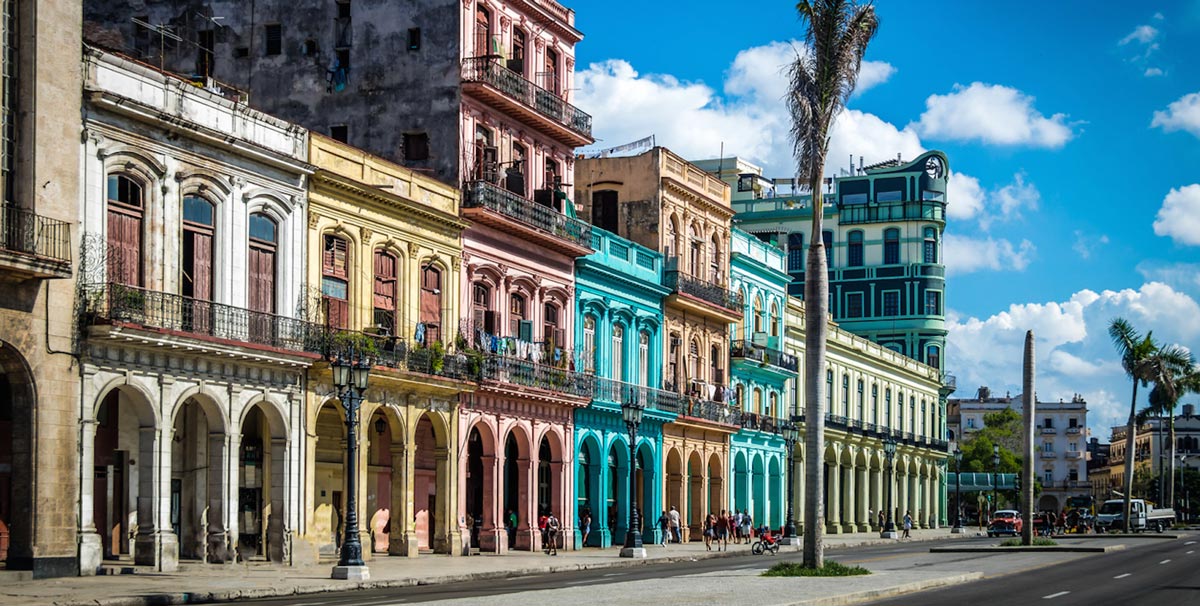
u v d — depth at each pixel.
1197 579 35.00
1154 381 95.06
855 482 91.56
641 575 37.28
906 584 29.73
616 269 59.19
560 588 29.23
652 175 63.88
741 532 67.88
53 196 31.77
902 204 113.25
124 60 34.22
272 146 39.62
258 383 38.31
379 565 40.25
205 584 31.06
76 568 32.22
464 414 48.44
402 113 50.03
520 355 51.66
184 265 36.50
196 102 36.69
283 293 39.97
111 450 36.78
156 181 35.19
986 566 40.97
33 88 31.47
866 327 113.19
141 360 34.25
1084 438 184.62
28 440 31.31
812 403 34.94
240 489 39.47
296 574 35.44
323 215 41.72
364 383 34.84
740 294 72.62
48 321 31.62
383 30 50.56
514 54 53.84
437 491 47.31
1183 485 167.88
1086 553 53.25
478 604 23.81
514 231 51.78
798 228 114.75
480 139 51.19
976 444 142.75
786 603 23.95
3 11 31.27
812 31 35.59
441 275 47.88
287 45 51.34
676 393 64.31
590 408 56.38
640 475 62.47
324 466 43.12
